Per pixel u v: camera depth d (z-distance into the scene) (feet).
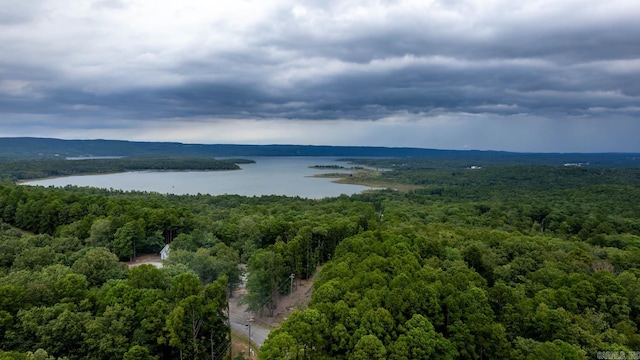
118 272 228.22
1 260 240.94
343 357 151.74
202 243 317.83
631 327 168.96
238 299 262.06
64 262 243.19
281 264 258.37
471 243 293.84
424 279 192.75
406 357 142.41
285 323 155.74
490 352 156.15
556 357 136.36
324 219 396.57
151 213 357.82
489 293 186.60
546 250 279.49
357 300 171.01
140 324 165.58
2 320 149.07
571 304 179.83
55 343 150.30
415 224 423.23
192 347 165.58
